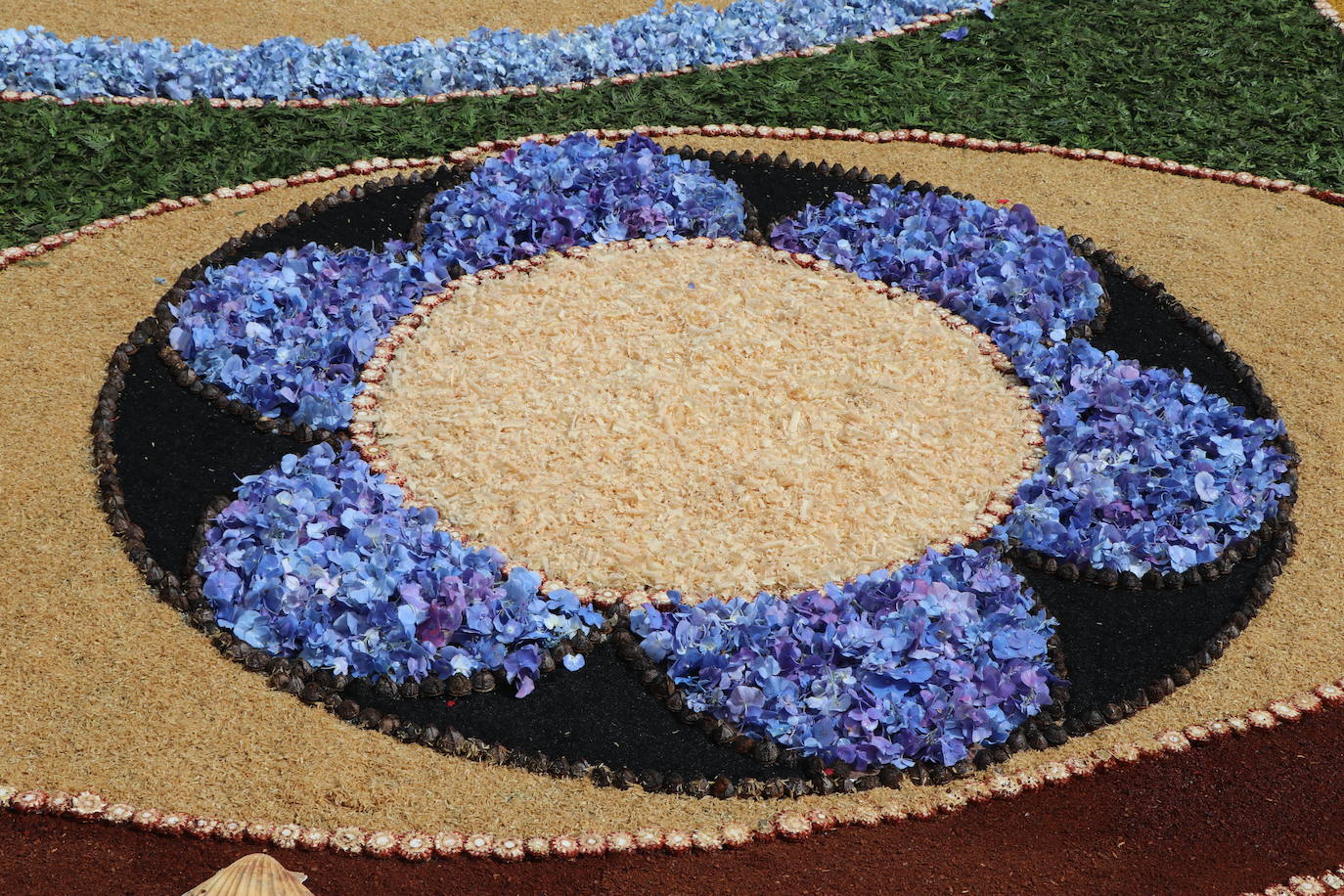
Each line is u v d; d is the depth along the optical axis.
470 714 5.50
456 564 5.96
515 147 9.76
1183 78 11.11
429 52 10.90
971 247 8.38
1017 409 7.21
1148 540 6.32
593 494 6.52
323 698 5.52
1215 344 7.89
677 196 8.80
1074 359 7.45
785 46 11.51
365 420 7.04
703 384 7.27
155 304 7.98
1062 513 6.48
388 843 4.91
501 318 7.80
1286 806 5.22
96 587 5.99
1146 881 4.88
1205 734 5.51
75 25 11.41
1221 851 5.02
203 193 9.16
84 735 5.30
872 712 5.37
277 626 5.70
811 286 8.20
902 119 10.38
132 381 7.28
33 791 5.04
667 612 5.93
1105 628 6.02
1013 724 5.48
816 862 4.93
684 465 6.72
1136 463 6.72
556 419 7.01
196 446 6.86
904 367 7.50
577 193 8.90
